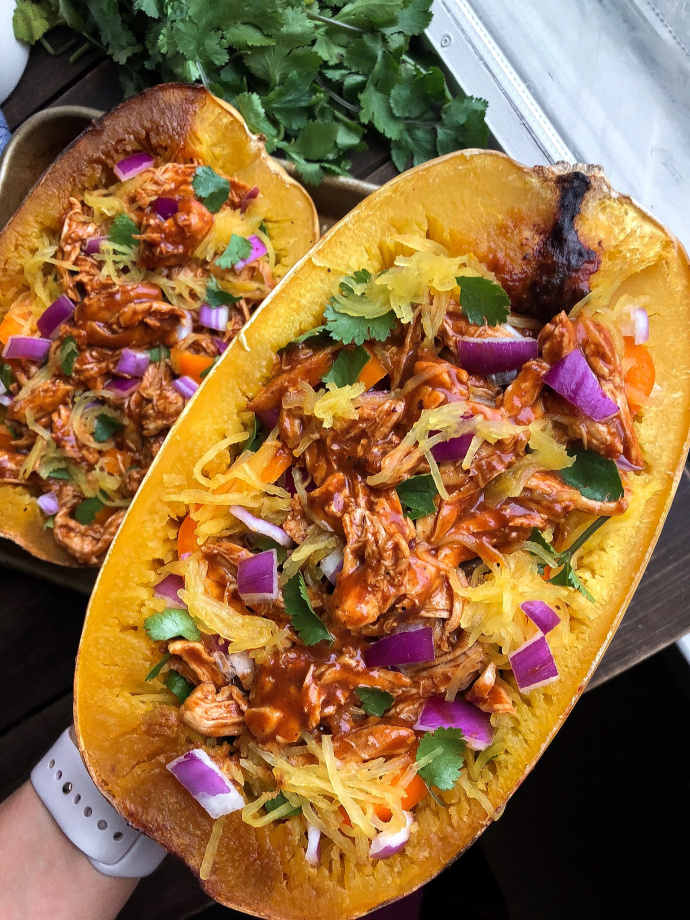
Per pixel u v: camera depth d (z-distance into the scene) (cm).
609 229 23
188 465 22
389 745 21
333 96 31
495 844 39
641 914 35
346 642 21
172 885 32
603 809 36
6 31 31
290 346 22
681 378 23
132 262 28
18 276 29
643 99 33
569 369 21
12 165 30
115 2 29
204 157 28
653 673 34
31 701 32
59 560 30
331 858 22
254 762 22
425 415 21
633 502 23
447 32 32
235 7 28
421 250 22
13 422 30
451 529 21
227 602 22
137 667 22
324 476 21
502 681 23
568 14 33
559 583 22
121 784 22
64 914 24
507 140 32
